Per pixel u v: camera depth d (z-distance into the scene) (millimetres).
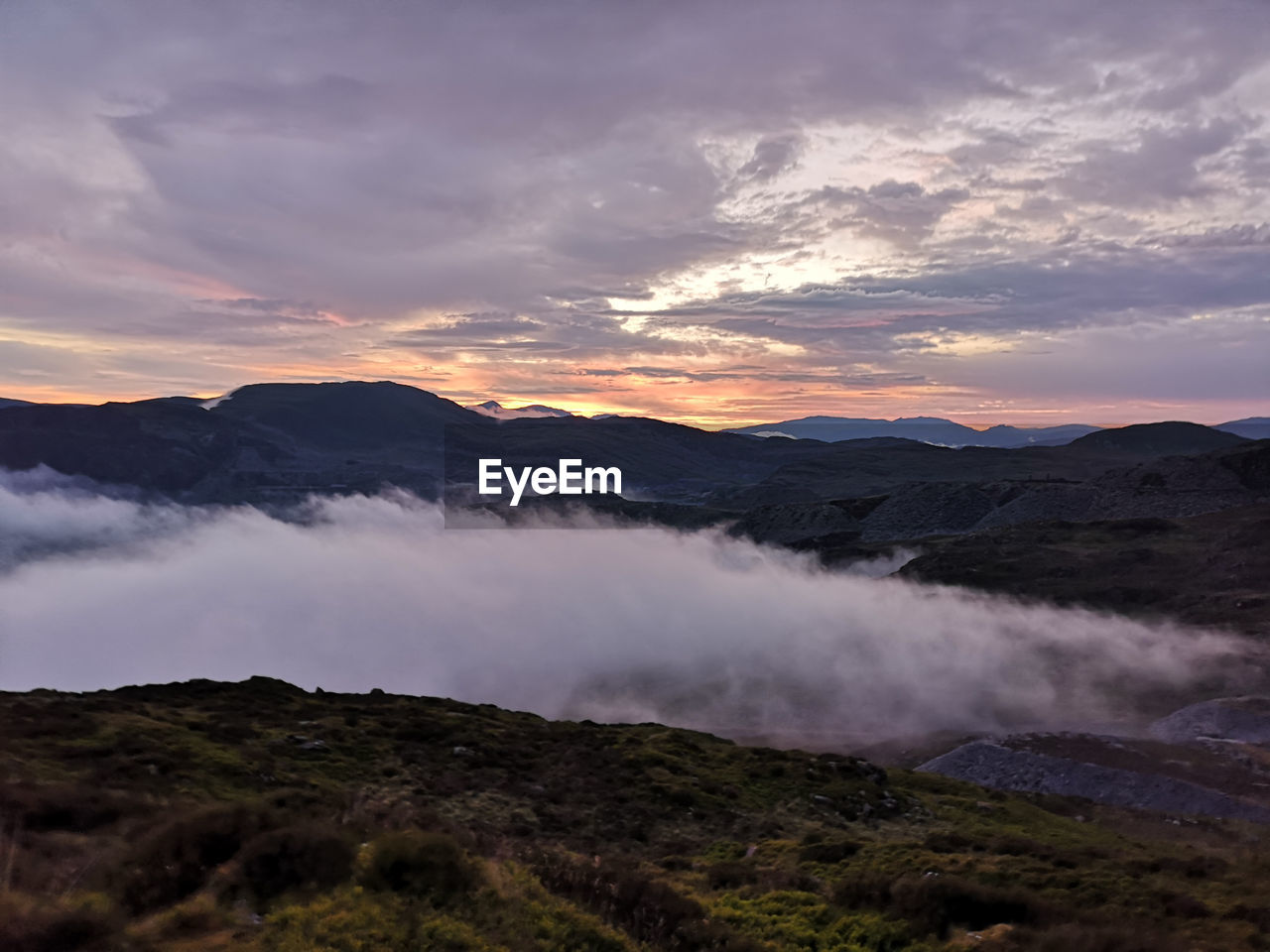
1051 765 96750
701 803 51438
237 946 15258
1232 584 193375
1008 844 38594
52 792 26984
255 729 51781
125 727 45406
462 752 54531
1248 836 64750
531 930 18234
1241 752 100375
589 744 61656
